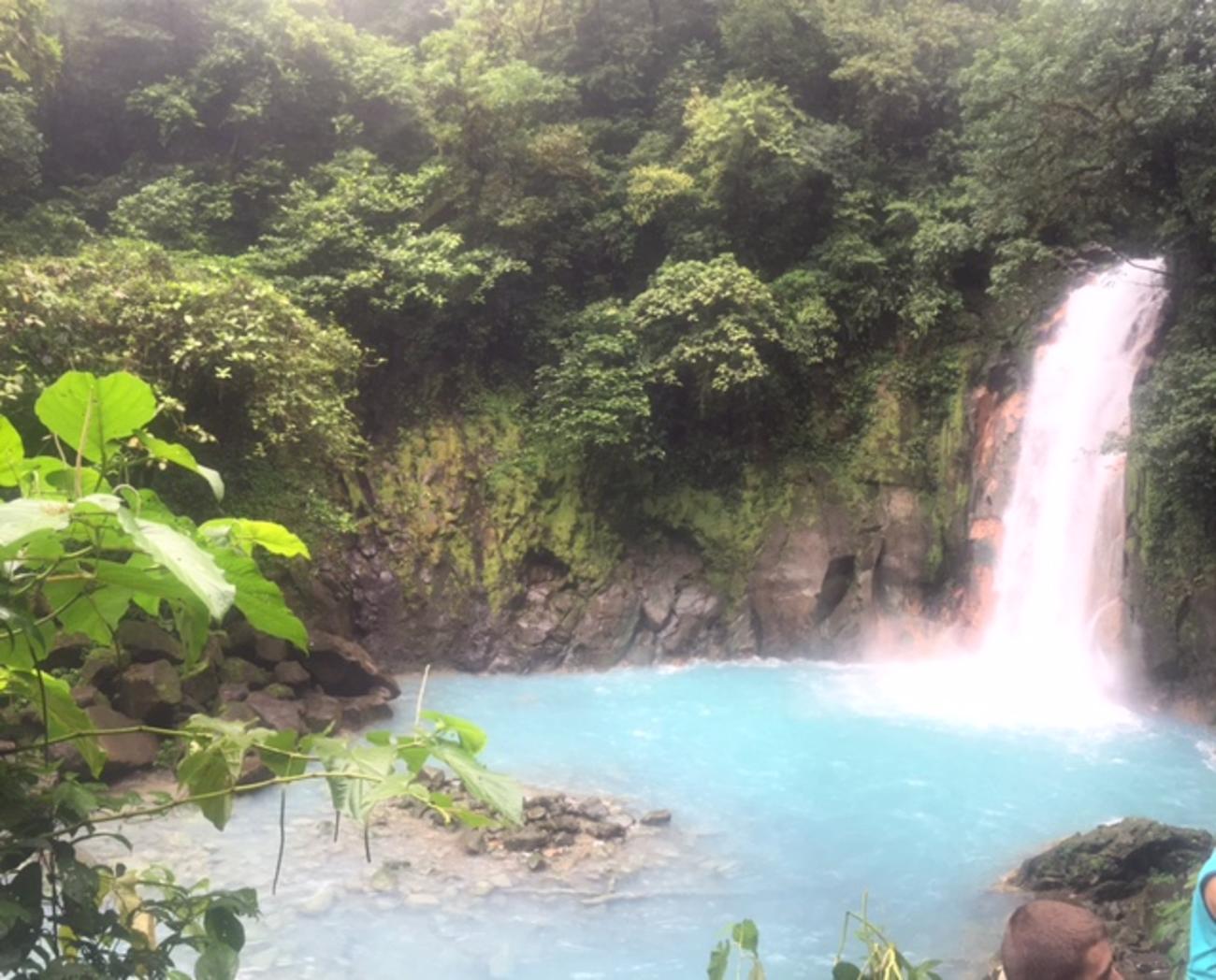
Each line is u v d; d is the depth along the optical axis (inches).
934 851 346.0
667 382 677.9
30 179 662.5
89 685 390.9
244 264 651.5
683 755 459.8
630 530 698.8
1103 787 416.2
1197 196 531.5
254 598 88.8
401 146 797.2
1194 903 95.1
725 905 297.4
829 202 756.0
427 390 724.0
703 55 860.0
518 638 648.4
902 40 765.3
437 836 335.6
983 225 622.8
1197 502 527.2
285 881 297.6
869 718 525.3
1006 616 644.7
